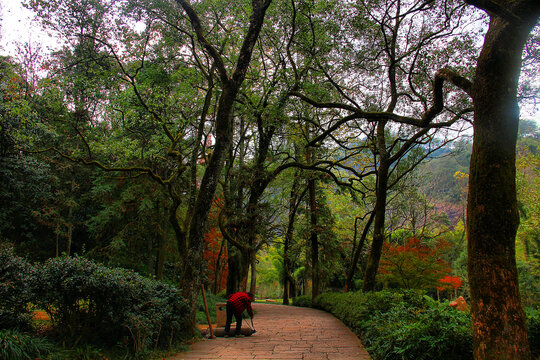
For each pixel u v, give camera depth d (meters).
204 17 12.14
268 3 8.23
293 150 19.62
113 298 5.72
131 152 9.97
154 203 19.34
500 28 4.04
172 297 7.30
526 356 3.48
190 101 12.02
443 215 25.12
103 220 18.91
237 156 22.02
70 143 18.80
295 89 12.36
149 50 11.35
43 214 18.69
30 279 5.17
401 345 5.11
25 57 14.77
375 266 12.33
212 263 28.33
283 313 15.26
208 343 7.47
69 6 9.35
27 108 11.36
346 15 11.93
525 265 24.78
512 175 3.92
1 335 4.41
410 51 12.14
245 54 8.32
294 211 22.20
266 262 45.44
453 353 4.72
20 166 14.65
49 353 4.79
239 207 16.08
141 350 5.76
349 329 9.41
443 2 11.57
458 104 13.16
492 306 3.67
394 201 22.36
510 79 4.01
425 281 19.14
